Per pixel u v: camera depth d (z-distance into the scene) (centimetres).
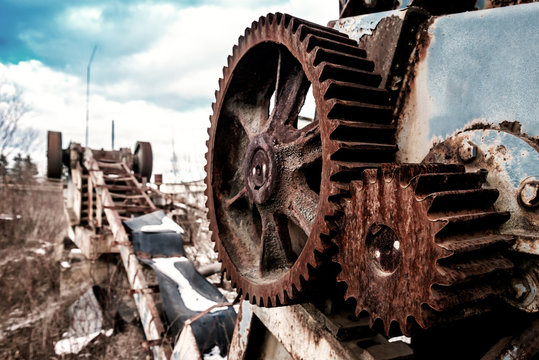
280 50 227
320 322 205
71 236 1323
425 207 112
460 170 136
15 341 830
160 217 970
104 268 1093
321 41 186
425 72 162
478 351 162
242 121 270
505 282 124
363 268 137
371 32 193
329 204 160
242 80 264
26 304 1002
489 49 137
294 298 193
